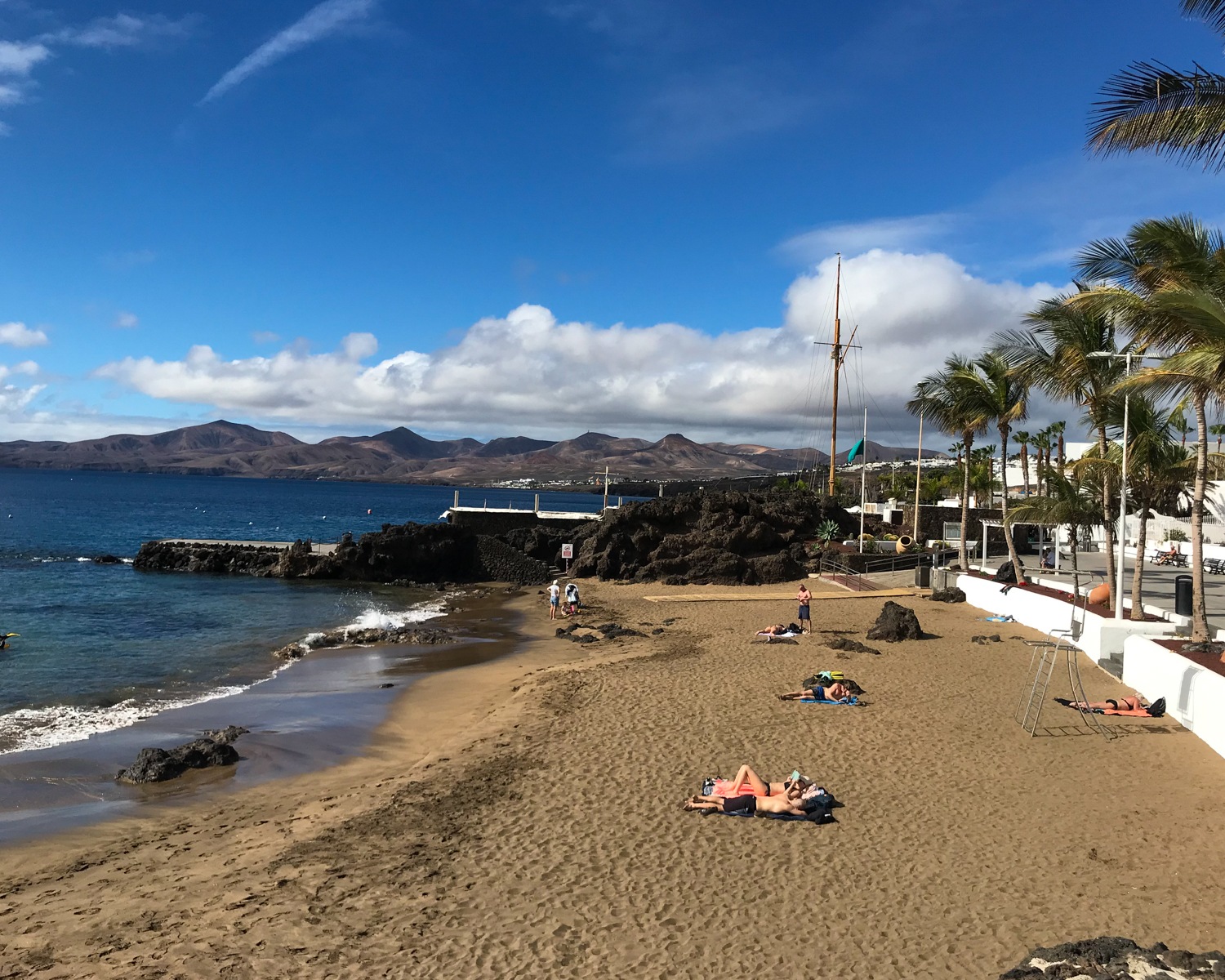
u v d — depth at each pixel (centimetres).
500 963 760
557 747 1438
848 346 7044
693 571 4491
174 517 11912
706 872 944
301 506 17288
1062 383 2466
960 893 884
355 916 855
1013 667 2030
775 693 1789
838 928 817
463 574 4919
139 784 1370
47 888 965
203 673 2311
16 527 9038
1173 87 1195
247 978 739
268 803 1282
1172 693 1541
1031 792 1181
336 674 2303
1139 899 862
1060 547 5231
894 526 6112
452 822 1116
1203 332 1320
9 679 2195
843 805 1145
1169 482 2622
